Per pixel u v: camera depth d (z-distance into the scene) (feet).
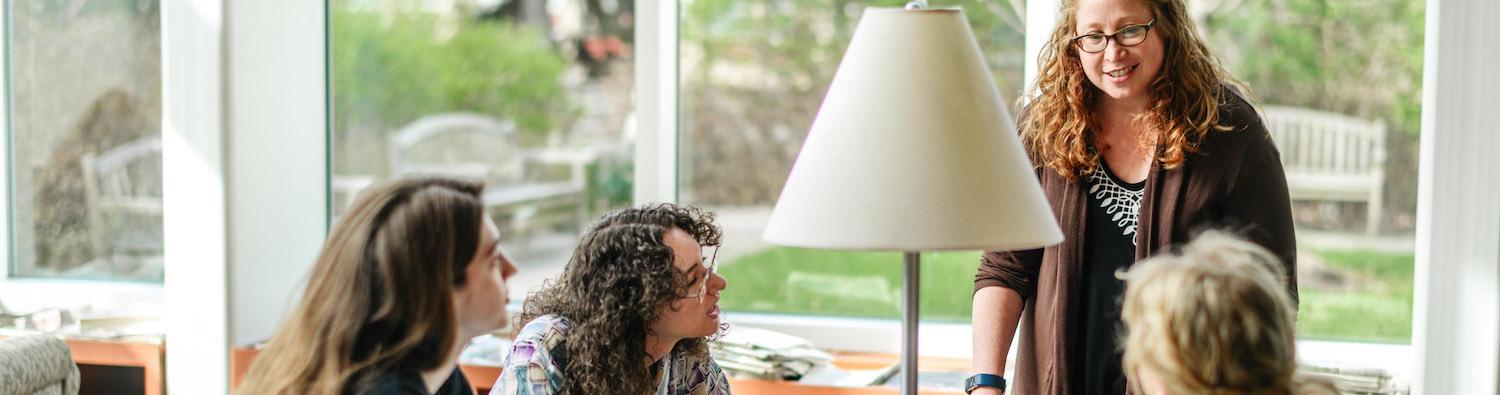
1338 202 8.59
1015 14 9.02
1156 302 3.99
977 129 4.70
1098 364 6.39
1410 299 8.49
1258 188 6.09
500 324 5.07
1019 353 6.79
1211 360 3.84
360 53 10.71
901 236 4.54
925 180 4.59
